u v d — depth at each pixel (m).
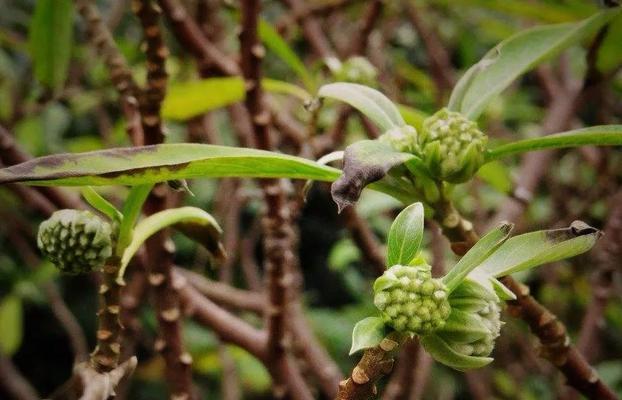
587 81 0.48
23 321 1.34
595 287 0.63
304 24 0.75
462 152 0.39
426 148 0.39
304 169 0.38
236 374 0.99
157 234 0.45
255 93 0.50
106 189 0.76
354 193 0.35
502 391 0.94
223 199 0.82
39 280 0.91
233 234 0.79
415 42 1.15
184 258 1.21
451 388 1.02
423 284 0.35
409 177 0.40
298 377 0.52
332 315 1.11
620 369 0.85
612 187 0.81
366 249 0.54
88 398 0.37
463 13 0.98
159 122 0.44
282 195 0.49
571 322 0.92
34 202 0.59
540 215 0.91
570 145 0.39
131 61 0.83
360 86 0.41
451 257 0.75
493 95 0.42
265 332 0.52
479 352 0.36
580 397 0.62
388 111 0.41
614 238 0.62
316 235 1.42
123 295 0.67
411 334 0.36
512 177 0.64
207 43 0.57
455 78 0.98
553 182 0.85
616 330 1.08
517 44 0.43
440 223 0.40
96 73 0.87
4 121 0.87
